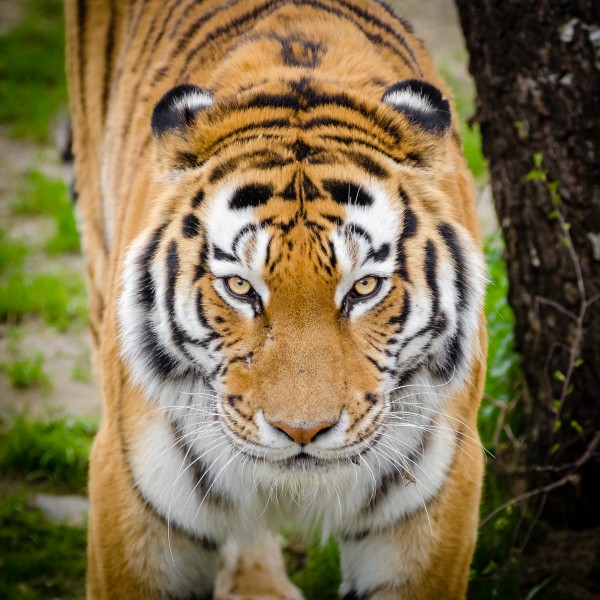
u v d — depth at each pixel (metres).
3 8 22.11
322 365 5.68
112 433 6.66
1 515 9.59
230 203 5.88
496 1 8.05
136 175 7.08
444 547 6.75
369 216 5.81
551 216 8.00
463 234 6.28
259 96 6.25
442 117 6.21
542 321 8.41
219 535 6.88
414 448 6.49
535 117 8.06
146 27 8.56
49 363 12.06
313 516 6.97
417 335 6.06
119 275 6.58
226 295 5.90
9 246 14.23
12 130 17.80
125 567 6.72
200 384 6.38
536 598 8.20
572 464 8.11
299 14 7.20
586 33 7.77
